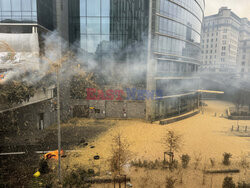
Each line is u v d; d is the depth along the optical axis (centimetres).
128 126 2555
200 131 2448
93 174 1308
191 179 1291
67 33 2825
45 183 1196
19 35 2166
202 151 1791
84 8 2819
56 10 2695
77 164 1456
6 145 1816
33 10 2173
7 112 2092
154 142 1988
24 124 2256
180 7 3108
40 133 2184
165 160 1543
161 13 2780
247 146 1947
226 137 2225
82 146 1825
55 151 1584
